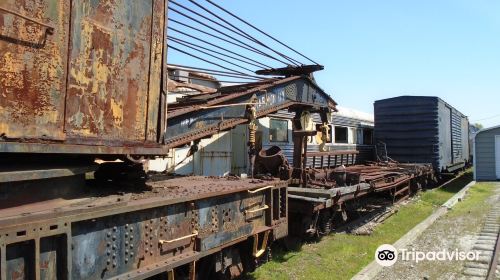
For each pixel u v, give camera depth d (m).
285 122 15.30
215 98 7.61
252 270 5.77
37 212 2.86
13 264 2.65
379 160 20.00
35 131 3.05
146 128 4.15
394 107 20.98
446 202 14.21
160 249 3.90
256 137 13.91
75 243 3.06
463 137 28.69
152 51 4.24
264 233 5.76
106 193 3.94
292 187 9.52
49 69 3.15
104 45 3.65
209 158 13.11
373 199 14.40
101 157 4.02
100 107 3.61
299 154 10.23
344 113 19.42
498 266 7.07
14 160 3.22
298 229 8.48
